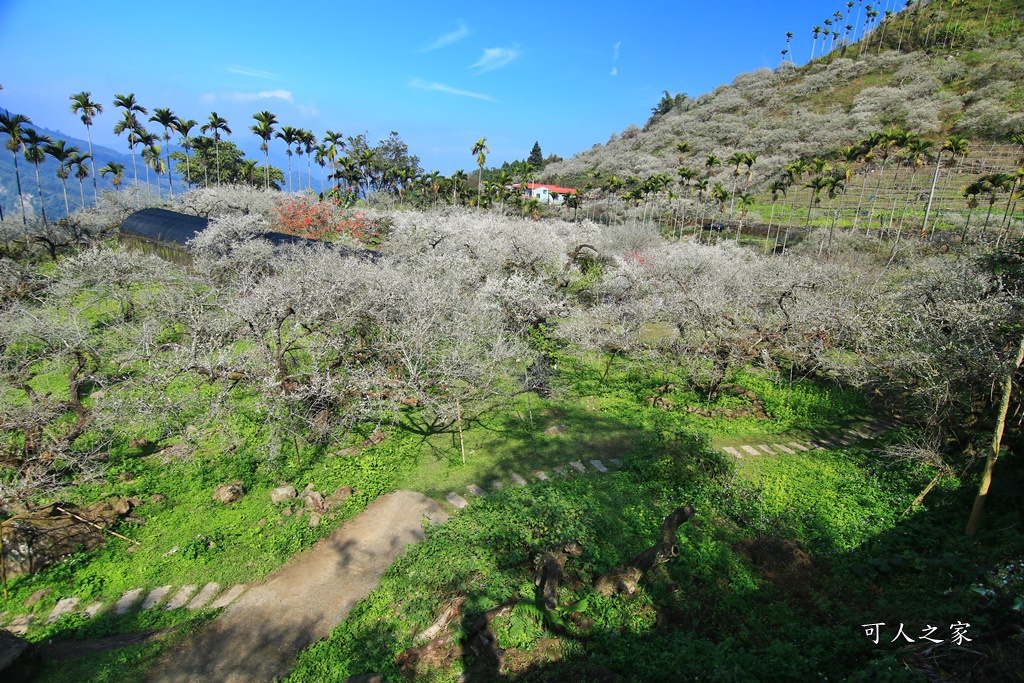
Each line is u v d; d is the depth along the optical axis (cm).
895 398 1577
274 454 1141
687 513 793
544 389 1605
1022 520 932
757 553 908
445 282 1647
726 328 1728
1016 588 691
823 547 926
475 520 959
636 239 3262
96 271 1947
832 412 1562
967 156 5638
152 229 2731
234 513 1009
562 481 1116
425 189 5997
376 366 1369
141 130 4594
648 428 1409
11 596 819
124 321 1839
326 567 875
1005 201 4406
